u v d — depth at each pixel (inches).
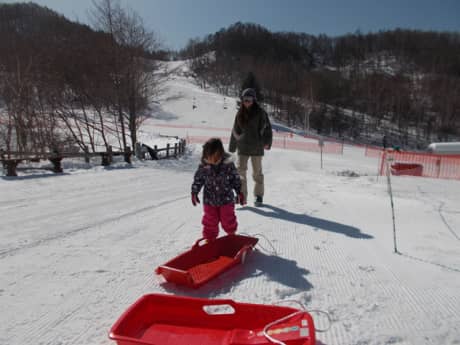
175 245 156.6
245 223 189.5
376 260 135.7
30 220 203.2
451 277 119.0
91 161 614.2
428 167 674.2
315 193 287.7
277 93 3612.2
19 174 398.6
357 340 83.2
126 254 144.9
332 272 124.3
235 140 230.2
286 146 1577.3
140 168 516.7
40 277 121.8
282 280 117.9
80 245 156.6
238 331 86.4
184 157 827.4
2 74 678.5
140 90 782.5
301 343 75.5
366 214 212.5
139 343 72.2
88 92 737.6
